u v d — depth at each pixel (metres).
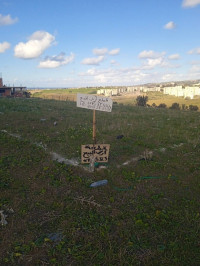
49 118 12.97
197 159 6.87
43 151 7.17
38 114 14.20
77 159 6.70
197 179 5.50
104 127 10.87
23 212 4.04
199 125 12.15
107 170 5.85
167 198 4.64
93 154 6.04
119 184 5.15
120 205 4.33
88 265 3.01
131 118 14.66
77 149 7.48
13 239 3.44
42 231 3.63
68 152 7.23
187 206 4.29
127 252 3.21
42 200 4.45
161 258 3.12
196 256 3.15
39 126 10.70
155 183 5.27
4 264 3.02
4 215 3.97
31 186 4.99
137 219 3.91
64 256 3.13
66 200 4.46
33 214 4.02
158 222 3.86
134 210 4.17
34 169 5.85
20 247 3.27
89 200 4.43
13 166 5.97
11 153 6.93
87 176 5.55
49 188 4.90
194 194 4.79
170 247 3.30
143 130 10.48
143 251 3.23
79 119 13.40
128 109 22.42
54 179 5.34
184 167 6.27
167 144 8.41
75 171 5.80
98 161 6.10
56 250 3.23
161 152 7.45
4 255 3.15
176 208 4.26
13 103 19.06
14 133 9.36
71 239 3.44
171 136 9.45
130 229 3.66
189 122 13.34
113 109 21.94
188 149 7.79
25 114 13.80
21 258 3.09
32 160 6.46
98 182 5.09
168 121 13.63
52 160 6.50
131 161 6.61
